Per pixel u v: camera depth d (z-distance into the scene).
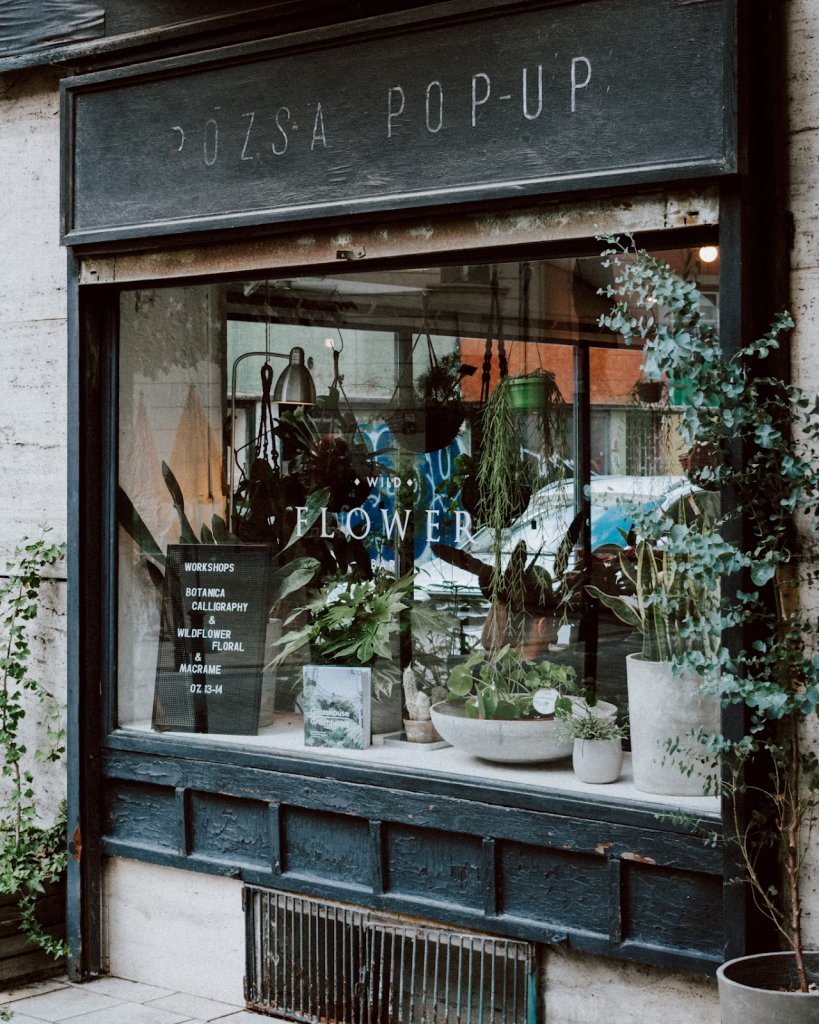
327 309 4.36
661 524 3.11
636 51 3.36
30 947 4.58
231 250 4.25
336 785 4.05
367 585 4.33
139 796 4.56
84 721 4.60
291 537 4.49
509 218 3.67
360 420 4.36
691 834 3.36
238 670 4.47
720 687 2.95
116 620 4.67
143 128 4.33
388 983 4.05
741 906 3.21
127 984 4.56
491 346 4.00
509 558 3.98
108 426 4.67
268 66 4.04
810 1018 2.74
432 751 4.08
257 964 4.31
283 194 4.03
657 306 3.29
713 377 2.98
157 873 4.54
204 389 4.64
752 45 3.28
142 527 4.68
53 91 4.96
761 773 3.25
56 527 5.02
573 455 3.80
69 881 4.60
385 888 3.97
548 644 3.85
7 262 5.11
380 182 3.83
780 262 3.27
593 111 3.43
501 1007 3.82
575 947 3.58
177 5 4.26
